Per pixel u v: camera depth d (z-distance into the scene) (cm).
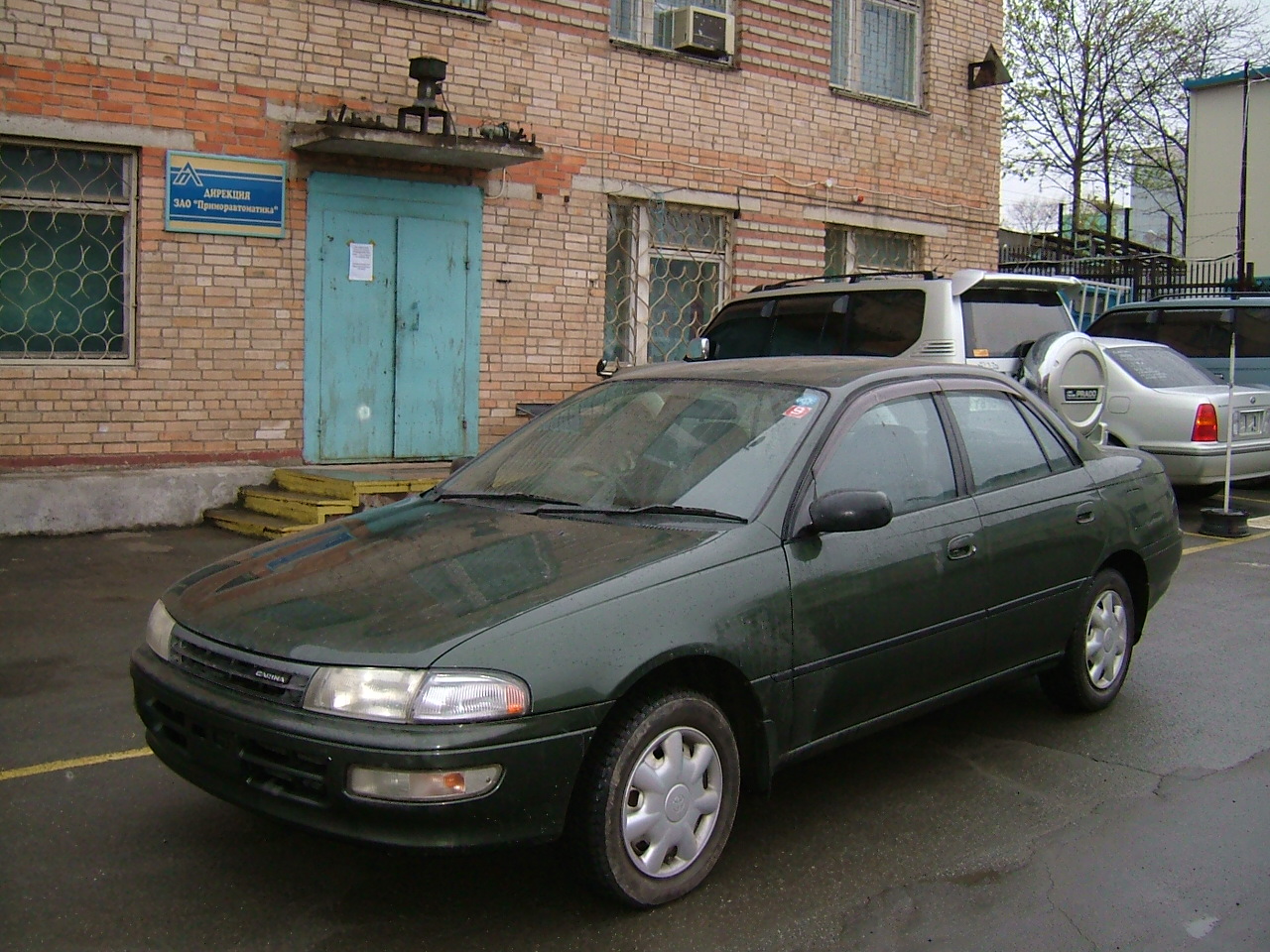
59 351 909
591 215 1138
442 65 986
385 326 1026
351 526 455
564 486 451
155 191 915
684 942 347
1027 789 466
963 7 1451
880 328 888
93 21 885
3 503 867
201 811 433
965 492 473
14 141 877
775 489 410
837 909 368
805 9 1284
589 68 1126
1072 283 900
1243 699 579
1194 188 2927
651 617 357
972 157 1469
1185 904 374
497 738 324
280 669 338
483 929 353
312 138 958
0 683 575
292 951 339
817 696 405
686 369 509
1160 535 576
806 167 1300
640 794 358
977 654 471
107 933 346
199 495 944
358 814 323
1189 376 1137
